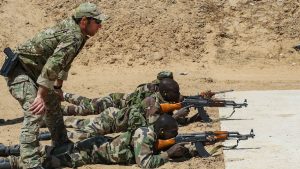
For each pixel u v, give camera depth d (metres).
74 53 9.00
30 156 8.90
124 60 24.41
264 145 11.06
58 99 9.93
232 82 20.95
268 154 10.43
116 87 20.28
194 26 25.88
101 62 24.31
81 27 9.03
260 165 9.75
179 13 26.48
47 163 9.59
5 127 13.89
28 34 25.91
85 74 23.36
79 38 8.99
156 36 25.33
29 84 9.13
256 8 26.88
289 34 25.77
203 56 24.66
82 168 9.62
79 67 24.00
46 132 12.00
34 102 8.74
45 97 9.17
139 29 25.66
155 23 25.92
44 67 8.74
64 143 10.12
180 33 25.55
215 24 26.12
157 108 11.06
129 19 26.06
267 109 14.88
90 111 13.66
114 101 13.57
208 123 13.16
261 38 25.56
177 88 11.88
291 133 12.05
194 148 10.21
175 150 9.69
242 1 27.19
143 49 24.86
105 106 13.59
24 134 8.90
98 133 11.12
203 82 20.94
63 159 9.62
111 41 25.25
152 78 22.34
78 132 11.23
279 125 12.86
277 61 24.41
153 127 9.92
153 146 9.77
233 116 14.06
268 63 24.25
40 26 26.42
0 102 17.59
